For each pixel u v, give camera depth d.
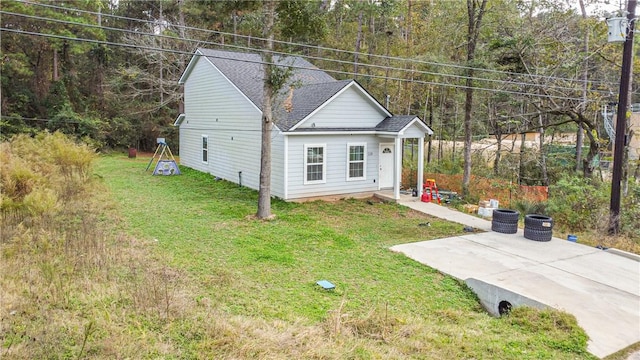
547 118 21.84
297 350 4.82
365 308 6.61
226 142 18.45
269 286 7.28
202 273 7.65
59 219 10.22
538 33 17.20
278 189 14.98
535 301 6.71
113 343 4.68
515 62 17.66
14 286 6.12
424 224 12.37
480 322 6.27
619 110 11.17
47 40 25.75
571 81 16.67
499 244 10.45
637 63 16.41
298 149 14.70
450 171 21.38
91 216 11.12
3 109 24.52
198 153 21.42
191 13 27.27
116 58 30.00
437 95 26.86
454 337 5.57
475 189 16.59
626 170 14.20
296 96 16.97
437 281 7.99
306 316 6.16
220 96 18.64
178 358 4.54
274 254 9.01
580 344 5.52
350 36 29.34
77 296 6.03
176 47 27.66
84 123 26.41
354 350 4.89
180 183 17.75
